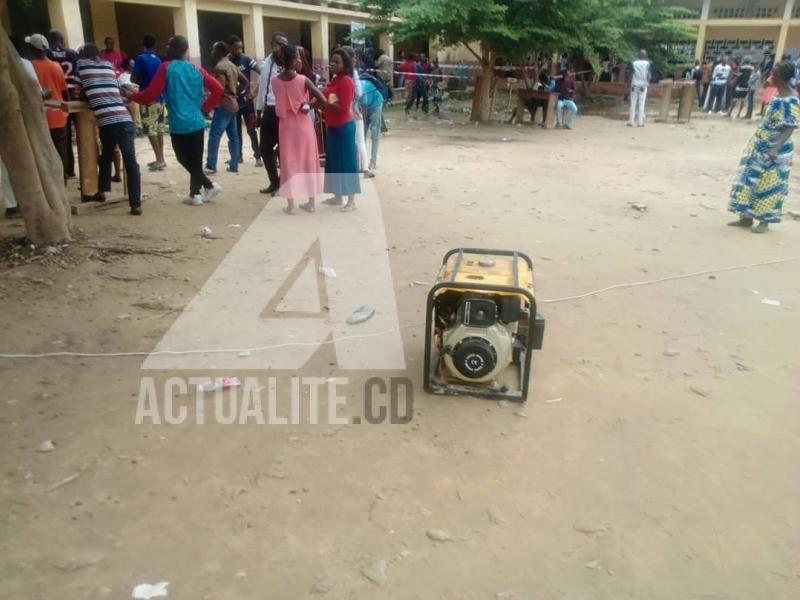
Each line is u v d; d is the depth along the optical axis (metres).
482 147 13.53
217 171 9.83
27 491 2.84
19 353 4.02
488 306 3.55
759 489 3.02
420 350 4.27
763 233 7.29
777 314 5.04
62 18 13.70
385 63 14.42
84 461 3.05
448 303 3.83
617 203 8.62
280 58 6.99
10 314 4.55
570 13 15.91
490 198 8.71
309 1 20.80
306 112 7.17
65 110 6.72
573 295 5.32
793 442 3.39
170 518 2.72
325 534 2.66
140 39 19.97
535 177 10.33
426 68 20.86
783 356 4.35
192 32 17.05
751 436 3.44
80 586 2.37
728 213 8.21
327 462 3.12
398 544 2.62
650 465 3.17
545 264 6.06
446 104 23.66
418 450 3.23
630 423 3.52
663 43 26.25
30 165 5.48
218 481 2.96
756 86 20.28
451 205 8.24
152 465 3.05
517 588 2.42
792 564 2.58
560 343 4.45
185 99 7.22
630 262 6.20
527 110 20.28
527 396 3.74
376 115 9.94
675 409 3.68
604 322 4.80
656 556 2.60
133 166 7.05
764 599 2.41
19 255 5.54
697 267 6.09
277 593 2.37
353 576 2.45
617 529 2.74
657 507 2.88
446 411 3.58
